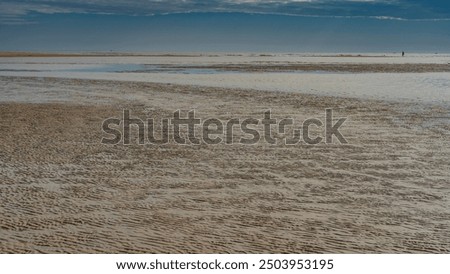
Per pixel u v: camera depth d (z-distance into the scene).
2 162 13.80
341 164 13.74
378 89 31.41
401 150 15.31
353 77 42.00
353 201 10.63
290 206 10.29
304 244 8.27
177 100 26.36
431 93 29.06
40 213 9.82
